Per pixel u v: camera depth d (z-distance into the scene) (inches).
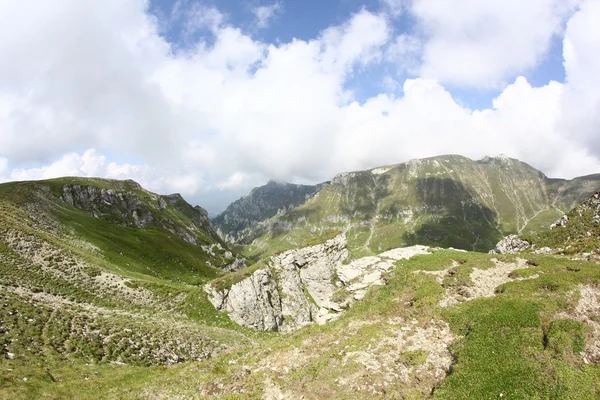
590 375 901.2
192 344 2016.5
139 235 5994.1
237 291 3011.8
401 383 984.9
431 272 1665.8
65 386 1150.3
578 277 1338.6
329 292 3223.4
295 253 3373.5
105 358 1547.7
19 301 1754.4
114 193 7101.4
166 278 4911.4
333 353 1166.3
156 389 1138.7
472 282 1487.5
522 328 1095.0
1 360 1220.5
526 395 858.8
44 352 1397.6
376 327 1275.8
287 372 1125.1
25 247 2787.9
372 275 1867.6
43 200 4909.0
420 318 1289.4
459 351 1077.8
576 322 1072.2
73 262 2955.2
